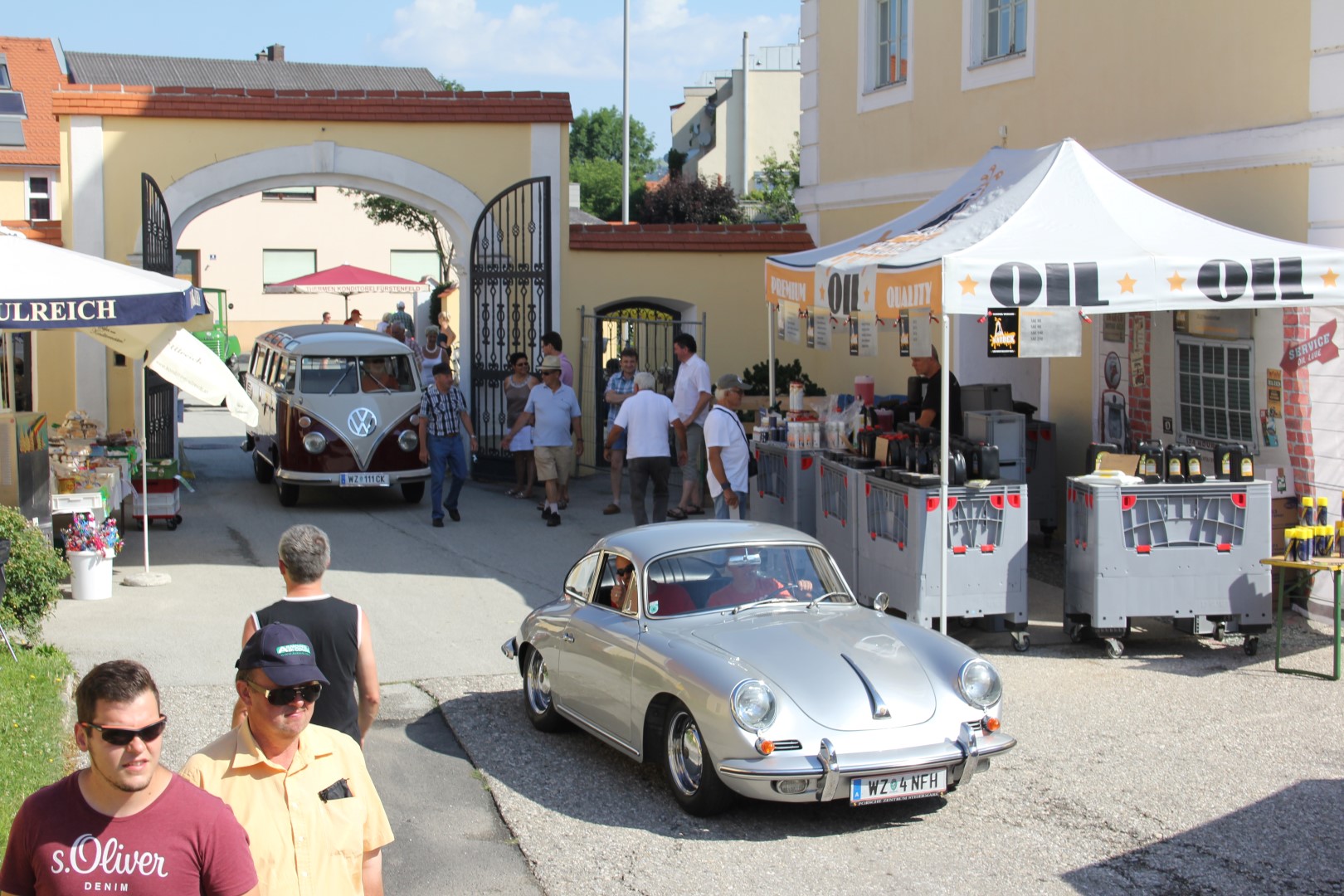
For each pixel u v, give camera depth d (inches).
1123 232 366.9
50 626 403.9
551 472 590.9
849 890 220.5
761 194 1839.3
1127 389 479.2
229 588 461.4
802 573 294.2
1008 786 269.7
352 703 201.3
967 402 476.1
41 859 126.0
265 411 672.4
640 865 232.2
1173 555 363.3
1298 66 403.9
